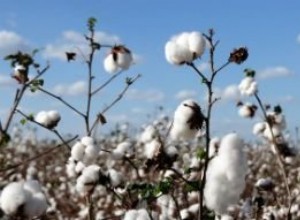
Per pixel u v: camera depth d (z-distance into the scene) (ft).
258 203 18.61
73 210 40.11
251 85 21.61
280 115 21.63
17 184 8.57
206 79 11.17
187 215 16.08
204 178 10.80
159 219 14.32
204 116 10.82
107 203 29.09
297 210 21.36
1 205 8.34
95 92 18.71
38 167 58.75
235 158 9.53
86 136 18.34
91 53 18.69
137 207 14.38
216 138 14.01
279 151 21.22
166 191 13.20
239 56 11.44
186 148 30.17
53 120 17.26
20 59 12.12
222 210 9.57
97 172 15.12
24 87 11.24
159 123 30.94
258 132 21.95
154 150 11.61
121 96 18.74
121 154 18.07
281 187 34.06
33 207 8.36
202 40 11.66
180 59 11.68
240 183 9.51
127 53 18.28
